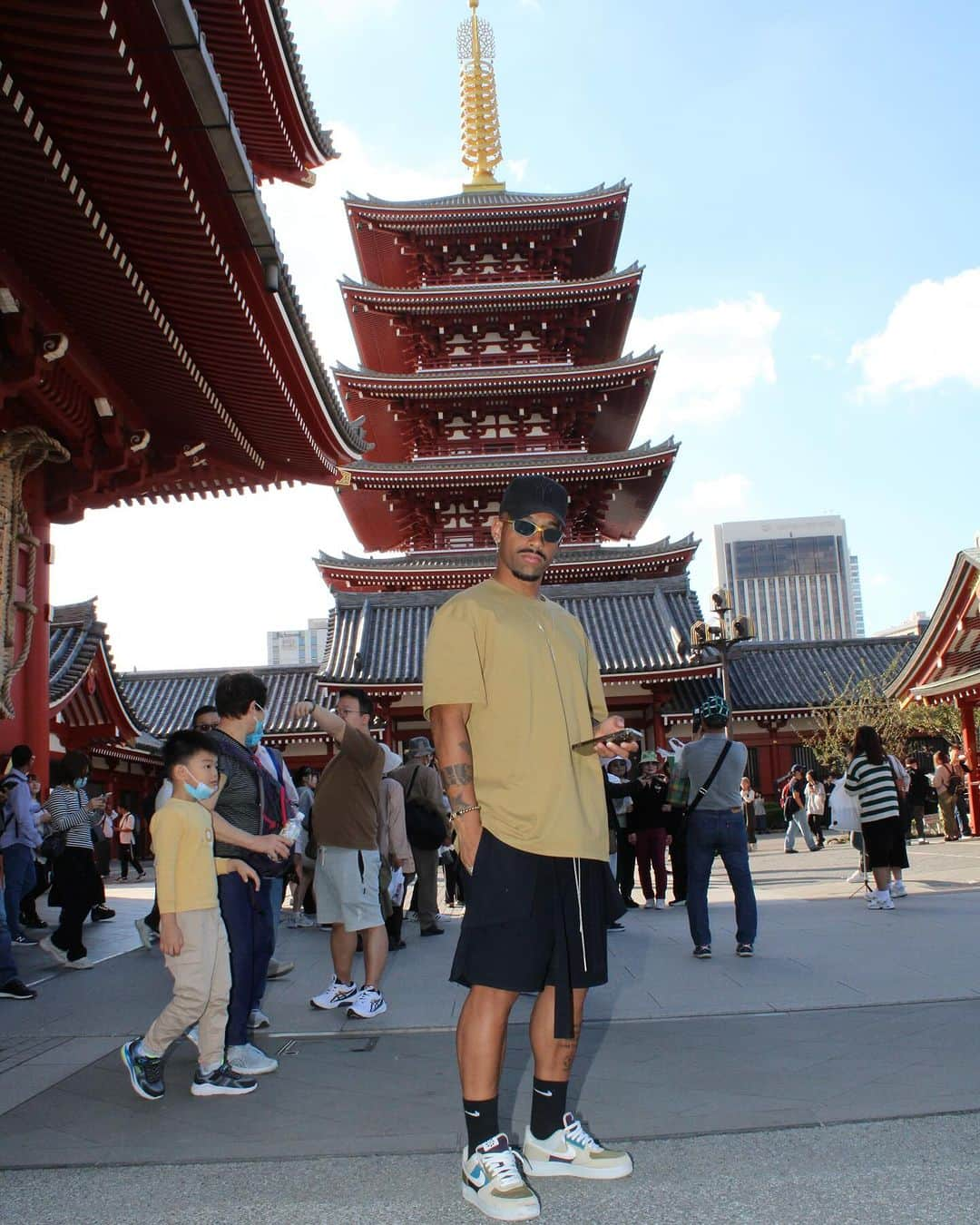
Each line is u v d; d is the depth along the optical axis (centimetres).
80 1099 498
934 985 695
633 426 4022
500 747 362
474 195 3847
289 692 3628
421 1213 329
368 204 3578
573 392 3600
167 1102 491
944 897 1192
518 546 384
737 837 860
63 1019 710
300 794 1346
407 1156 391
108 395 1236
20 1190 365
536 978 351
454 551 3584
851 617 14475
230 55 1325
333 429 1391
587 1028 616
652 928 1092
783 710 3459
